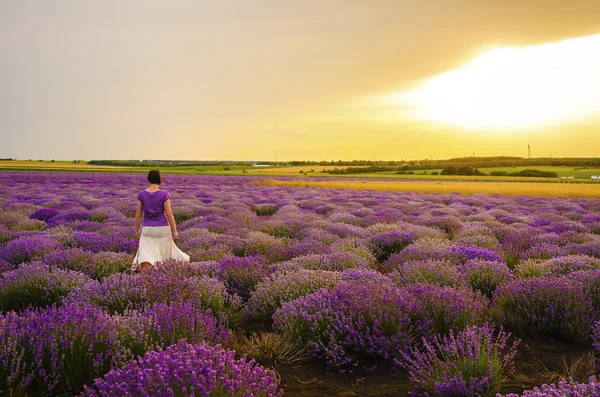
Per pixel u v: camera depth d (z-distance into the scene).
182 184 52.94
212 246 10.21
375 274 6.70
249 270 7.63
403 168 149.38
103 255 8.43
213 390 2.84
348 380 4.23
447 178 89.06
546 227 14.51
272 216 18.42
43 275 6.45
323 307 5.13
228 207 22.14
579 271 6.79
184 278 6.20
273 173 108.81
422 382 3.78
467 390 3.45
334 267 7.93
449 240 12.58
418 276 6.90
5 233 11.59
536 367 4.50
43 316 4.18
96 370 3.63
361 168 140.50
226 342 4.75
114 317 4.41
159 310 4.59
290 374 4.36
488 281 7.14
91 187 42.47
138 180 61.16
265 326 5.94
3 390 3.39
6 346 3.61
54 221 15.23
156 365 2.92
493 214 20.33
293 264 7.89
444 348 4.17
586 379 4.13
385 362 4.59
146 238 7.54
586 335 5.14
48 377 3.64
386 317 4.76
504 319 5.72
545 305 5.54
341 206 24.53
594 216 17.95
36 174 71.31
